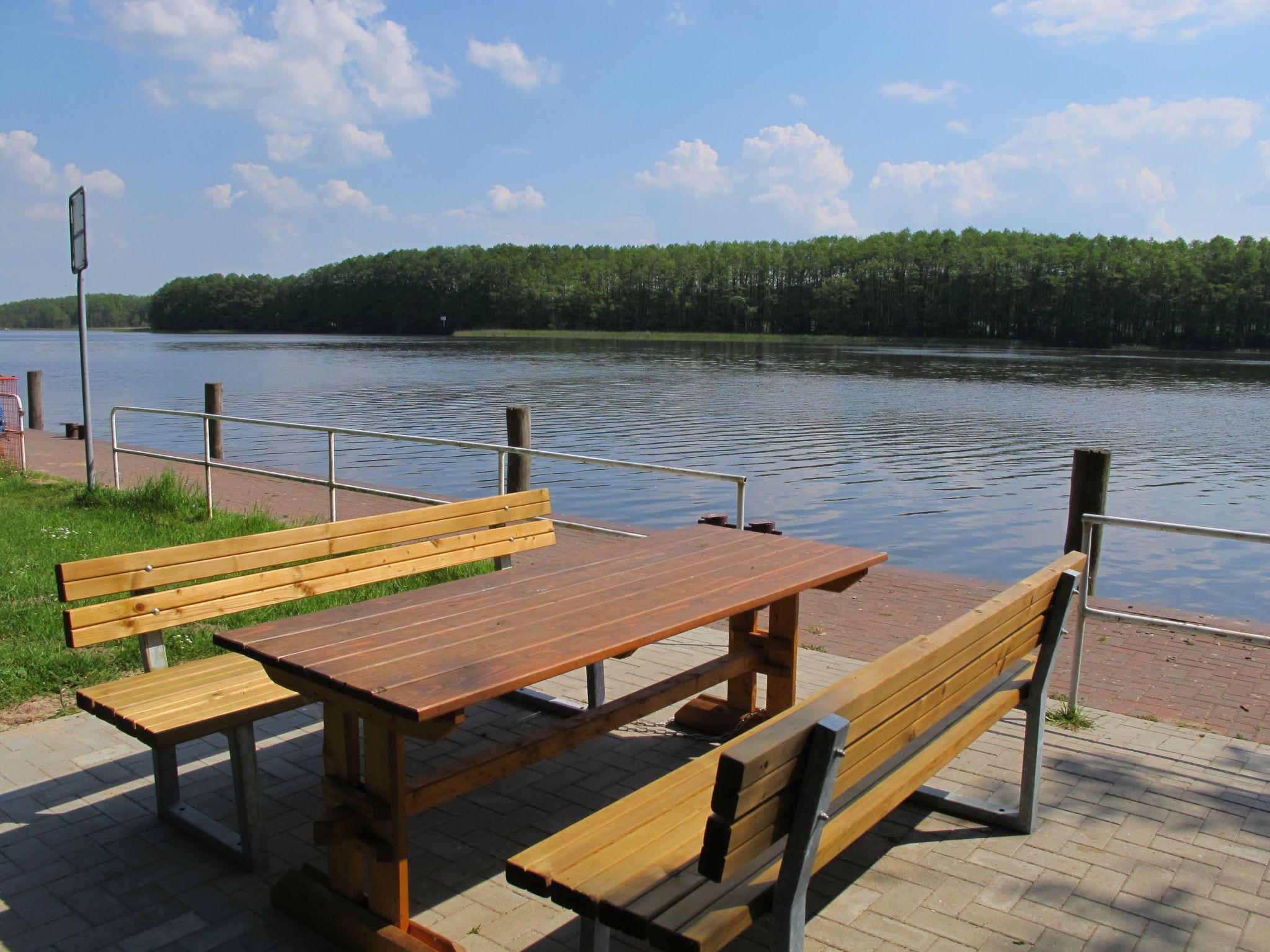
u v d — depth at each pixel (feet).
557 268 561.84
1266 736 15.03
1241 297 413.59
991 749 14.33
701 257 540.52
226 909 10.07
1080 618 15.19
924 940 9.67
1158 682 17.58
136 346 330.95
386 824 9.23
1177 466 67.82
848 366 202.08
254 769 10.71
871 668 8.16
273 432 80.59
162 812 11.80
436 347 312.29
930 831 11.91
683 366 189.37
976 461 66.44
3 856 11.00
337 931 9.53
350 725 9.41
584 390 124.47
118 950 9.36
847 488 55.26
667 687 12.85
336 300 587.27
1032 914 10.15
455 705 8.17
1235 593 36.63
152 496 30.76
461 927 9.86
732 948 9.65
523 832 11.82
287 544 13.14
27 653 16.57
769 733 6.78
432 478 55.62
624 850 8.11
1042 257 464.24
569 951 9.50
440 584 12.30
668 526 44.24
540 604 11.39
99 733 14.28
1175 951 9.53
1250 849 11.53
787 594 12.37
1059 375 182.50
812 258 525.34
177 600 11.93
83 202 30.96
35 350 295.89
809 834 7.19
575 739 11.26
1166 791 13.01
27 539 25.39
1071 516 26.32
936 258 488.02
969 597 23.57
